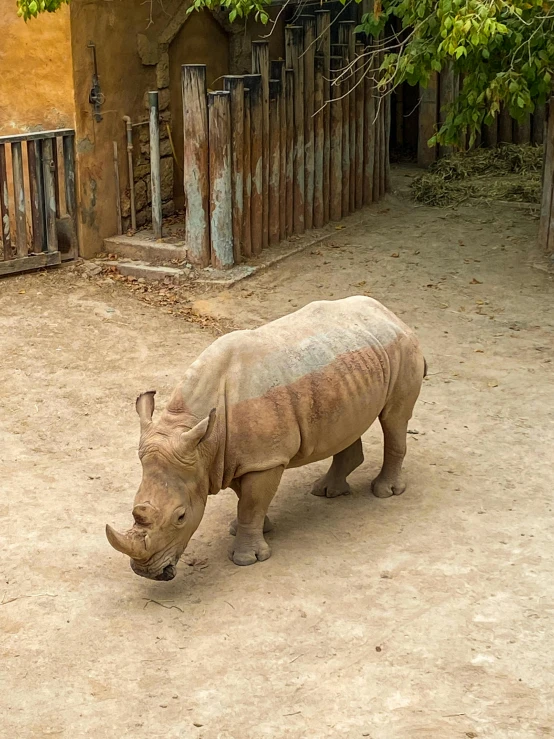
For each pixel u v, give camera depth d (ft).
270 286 38.55
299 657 17.87
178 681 17.31
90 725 16.28
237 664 17.71
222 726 16.19
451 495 23.79
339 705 16.61
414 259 41.45
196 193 38.37
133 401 29.04
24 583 20.35
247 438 20.02
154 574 18.83
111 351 32.48
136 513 18.33
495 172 54.44
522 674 17.37
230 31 46.26
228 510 23.43
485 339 33.71
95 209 40.63
